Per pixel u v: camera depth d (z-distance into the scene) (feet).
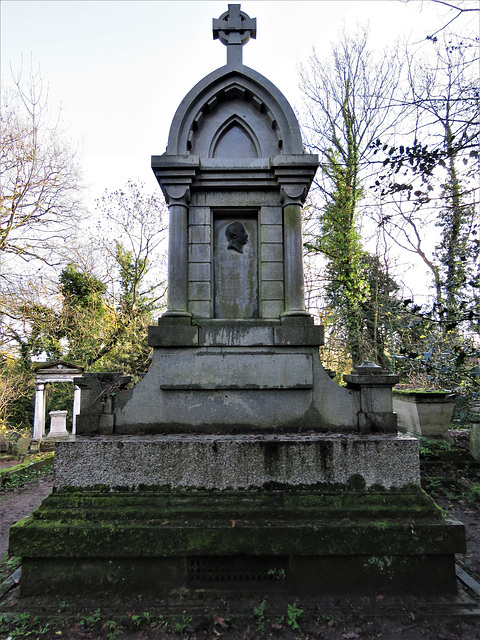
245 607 10.00
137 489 11.35
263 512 10.84
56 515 10.84
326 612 9.79
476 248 16.39
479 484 20.17
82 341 54.60
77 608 10.01
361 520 10.75
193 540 10.39
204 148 14.99
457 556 13.28
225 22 15.21
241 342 13.20
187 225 14.43
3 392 46.34
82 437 12.24
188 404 12.94
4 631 9.29
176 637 9.07
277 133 14.88
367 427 12.78
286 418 12.93
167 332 13.10
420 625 9.39
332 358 44.78
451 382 21.95
